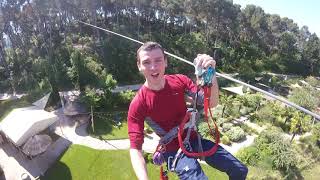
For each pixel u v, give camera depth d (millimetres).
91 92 52312
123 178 39938
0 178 39156
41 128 44469
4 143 45594
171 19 103875
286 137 50094
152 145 44219
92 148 44969
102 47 75062
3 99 61125
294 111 54719
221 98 57625
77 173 40500
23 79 65562
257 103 59375
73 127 49781
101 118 52344
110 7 93000
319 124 52219
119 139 47531
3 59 72750
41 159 42406
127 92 58938
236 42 107750
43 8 77750
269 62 106062
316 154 46469
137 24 95312
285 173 40688
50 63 65562
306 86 80500
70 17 89812
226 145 47125
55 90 57344
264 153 42250
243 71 90562
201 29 106375
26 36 82188
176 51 84500
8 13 76312
